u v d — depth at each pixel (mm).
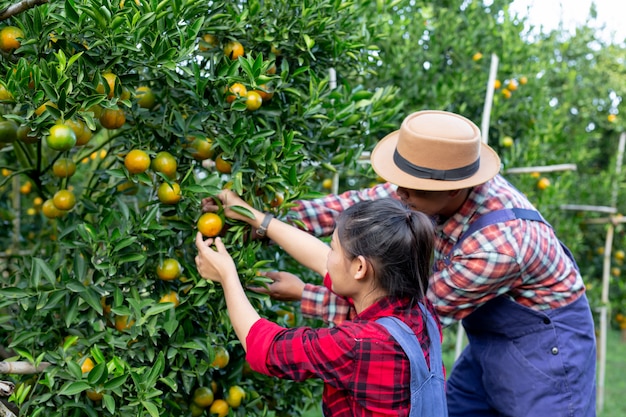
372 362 1446
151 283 1800
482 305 2096
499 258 1869
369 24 2461
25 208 3316
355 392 1465
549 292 2014
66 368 1657
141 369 1651
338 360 1454
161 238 1836
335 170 2180
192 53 1774
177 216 1920
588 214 5293
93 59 1634
